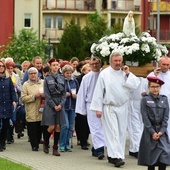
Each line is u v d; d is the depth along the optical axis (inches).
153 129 521.7
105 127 625.9
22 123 831.1
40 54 2073.1
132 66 739.4
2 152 700.7
